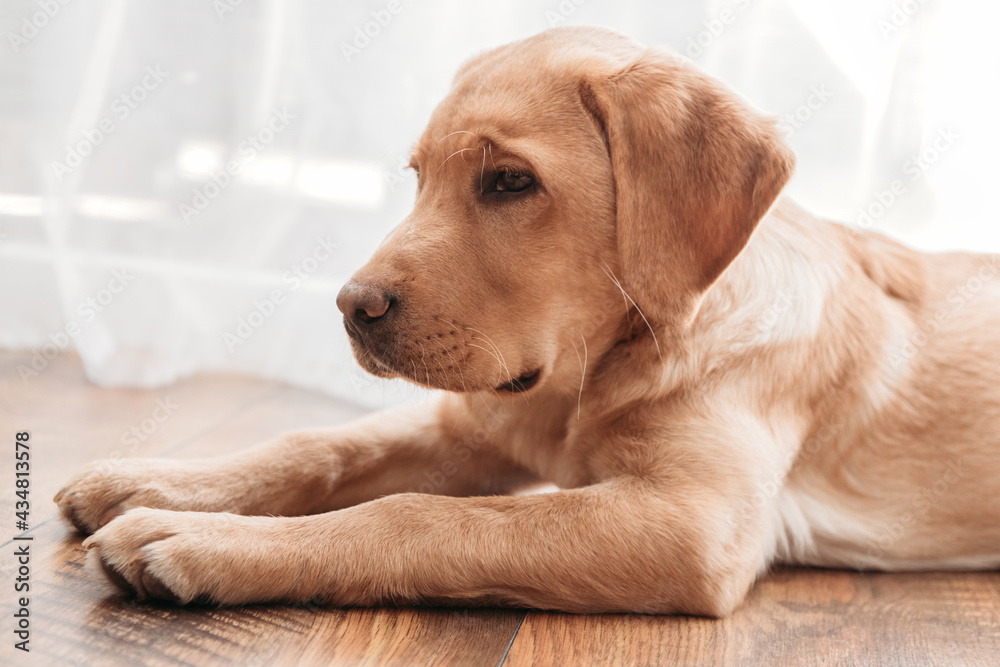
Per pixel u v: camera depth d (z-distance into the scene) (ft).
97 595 1.78
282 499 2.02
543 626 1.82
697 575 1.84
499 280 1.90
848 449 2.07
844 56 2.67
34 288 2.86
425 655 1.72
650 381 1.96
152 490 1.92
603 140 1.93
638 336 1.98
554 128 1.92
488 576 1.81
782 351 2.00
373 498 2.14
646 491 1.88
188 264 2.95
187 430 2.47
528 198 1.90
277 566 1.78
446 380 1.90
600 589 1.83
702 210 1.89
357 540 1.81
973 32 2.60
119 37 2.90
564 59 1.97
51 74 2.86
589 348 1.98
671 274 1.89
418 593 1.82
